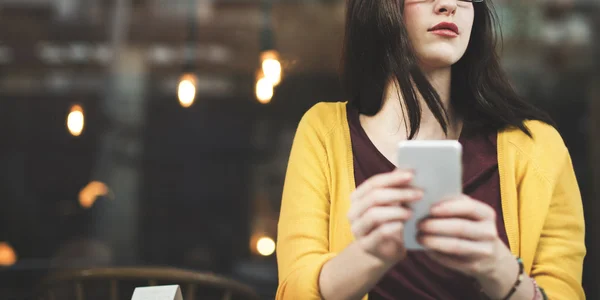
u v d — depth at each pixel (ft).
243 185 17.54
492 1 3.62
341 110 3.72
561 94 15.96
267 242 12.66
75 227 16.88
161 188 18.33
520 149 3.45
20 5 16.49
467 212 2.39
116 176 18.57
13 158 18.38
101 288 6.49
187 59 14.60
